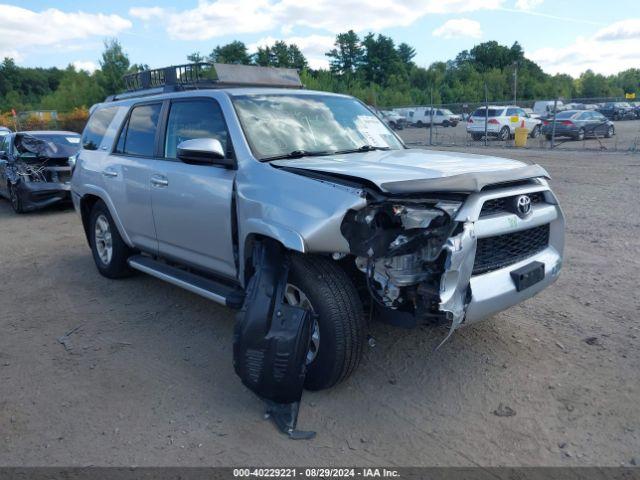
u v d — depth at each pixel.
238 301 3.89
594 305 4.90
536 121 28.61
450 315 3.18
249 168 3.82
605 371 3.74
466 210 3.20
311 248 3.18
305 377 3.51
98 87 50.41
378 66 100.62
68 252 7.48
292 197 3.40
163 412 3.41
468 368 3.83
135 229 5.20
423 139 29.89
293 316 3.23
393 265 3.29
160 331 4.63
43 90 121.62
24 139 11.02
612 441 3.00
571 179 12.70
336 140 4.43
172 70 6.80
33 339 4.56
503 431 3.12
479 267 3.41
